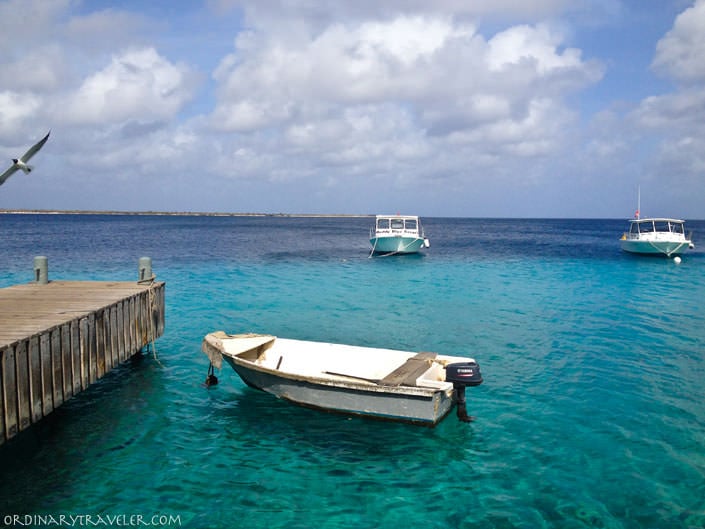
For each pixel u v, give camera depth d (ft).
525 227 544.21
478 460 30.04
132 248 174.91
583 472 28.71
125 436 32.60
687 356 50.14
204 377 43.52
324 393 34.42
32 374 26.84
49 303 37.52
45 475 27.89
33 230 303.48
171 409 36.83
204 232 310.45
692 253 172.96
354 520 24.52
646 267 129.70
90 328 33.91
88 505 25.22
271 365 41.52
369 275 111.14
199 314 68.44
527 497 26.43
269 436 32.81
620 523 24.29
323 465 29.48
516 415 36.04
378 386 32.22
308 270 118.83
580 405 37.83
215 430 33.60
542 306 76.13
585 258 153.48
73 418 35.22
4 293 42.45
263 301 78.54
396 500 26.13
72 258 136.77
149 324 45.37
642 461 29.84
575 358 49.47
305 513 24.95
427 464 29.63
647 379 43.45
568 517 24.75
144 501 25.67
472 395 39.73
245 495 26.40
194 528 23.63
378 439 32.42
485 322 65.26
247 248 184.55
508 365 47.37
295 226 495.82
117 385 41.47
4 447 30.99
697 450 31.09
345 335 58.75
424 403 31.73
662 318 67.77
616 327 62.49
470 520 24.56
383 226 159.02
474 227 536.42
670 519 24.56
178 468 28.84
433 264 135.23
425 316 68.85
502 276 111.04
